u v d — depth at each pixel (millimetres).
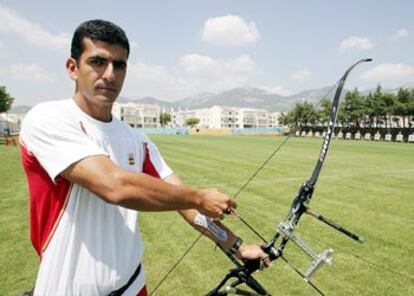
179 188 1416
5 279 4203
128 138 1754
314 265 1810
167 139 46500
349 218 6984
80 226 1498
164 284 4176
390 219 6926
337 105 2164
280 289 4082
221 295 1965
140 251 1781
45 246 1516
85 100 1569
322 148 2111
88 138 1468
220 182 11148
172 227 6258
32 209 1536
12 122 79062
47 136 1400
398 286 4184
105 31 1461
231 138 52438
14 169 13383
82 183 1362
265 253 1938
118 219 1604
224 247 1937
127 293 1669
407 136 48469
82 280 1521
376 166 15734
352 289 4102
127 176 1323
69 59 1565
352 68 2162
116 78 1506
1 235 5723
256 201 8352
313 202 8375
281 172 13406
